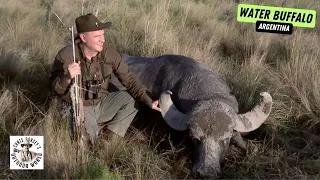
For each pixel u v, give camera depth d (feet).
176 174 15.79
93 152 15.87
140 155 15.71
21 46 26.66
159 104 16.52
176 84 18.30
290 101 20.92
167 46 26.94
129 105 17.60
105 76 16.89
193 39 29.99
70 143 15.52
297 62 23.08
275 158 16.67
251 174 16.12
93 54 16.30
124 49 27.81
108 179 14.35
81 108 15.76
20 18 33.47
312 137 18.98
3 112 18.37
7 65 22.39
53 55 25.43
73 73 14.74
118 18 34.19
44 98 20.40
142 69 20.13
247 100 20.33
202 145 14.94
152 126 18.60
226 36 32.17
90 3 42.11
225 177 15.75
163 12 34.53
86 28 15.56
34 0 43.52
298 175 15.75
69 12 38.27
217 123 15.14
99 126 17.85
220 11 42.37
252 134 18.90
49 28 31.65
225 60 26.81
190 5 39.99
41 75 22.84
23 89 20.52
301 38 29.09
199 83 17.69
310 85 21.62
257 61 25.67
